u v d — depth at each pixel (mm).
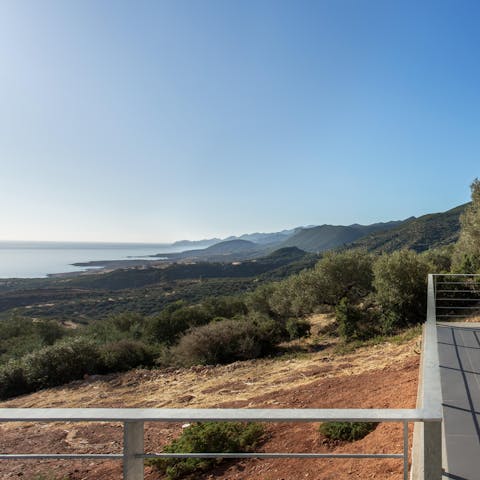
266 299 25391
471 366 5258
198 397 11094
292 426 6469
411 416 1693
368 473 3896
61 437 8445
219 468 5555
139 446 1881
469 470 2807
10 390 16219
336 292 21078
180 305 34156
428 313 5766
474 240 15195
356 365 10648
